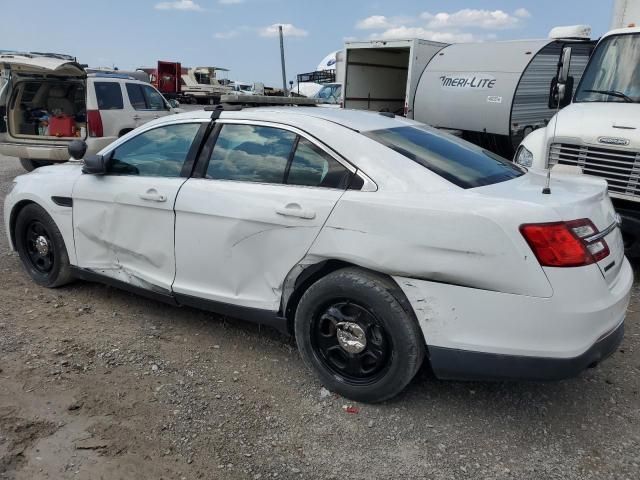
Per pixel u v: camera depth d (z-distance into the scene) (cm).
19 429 285
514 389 337
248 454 275
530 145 599
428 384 339
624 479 262
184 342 387
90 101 948
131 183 393
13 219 478
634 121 521
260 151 348
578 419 309
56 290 469
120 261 411
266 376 346
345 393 318
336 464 270
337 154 318
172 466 264
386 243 288
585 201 289
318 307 317
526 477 263
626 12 666
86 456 268
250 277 343
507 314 268
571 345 264
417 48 1102
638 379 350
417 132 363
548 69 982
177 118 393
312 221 312
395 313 290
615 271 296
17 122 946
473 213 271
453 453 279
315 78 2917
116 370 346
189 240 364
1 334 386
